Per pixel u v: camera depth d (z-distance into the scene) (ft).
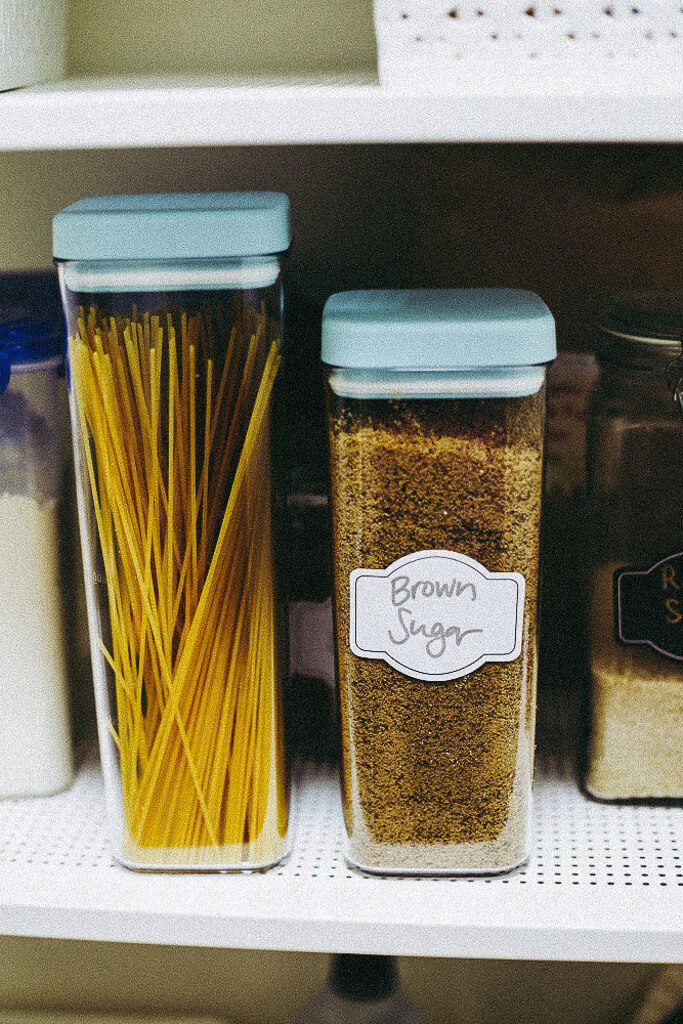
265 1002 3.02
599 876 1.82
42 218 2.48
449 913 1.74
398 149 2.37
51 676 2.06
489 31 1.47
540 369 1.62
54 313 1.99
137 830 1.85
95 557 1.79
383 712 1.76
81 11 2.38
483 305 1.70
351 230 2.42
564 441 2.26
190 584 1.75
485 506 1.65
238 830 1.85
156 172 2.43
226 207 1.64
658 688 1.93
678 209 2.25
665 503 1.85
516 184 2.28
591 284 2.31
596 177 2.26
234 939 1.76
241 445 1.69
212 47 2.39
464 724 1.75
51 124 1.47
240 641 1.77
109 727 1.85
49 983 3.05
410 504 1.66
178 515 1.72
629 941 1.70
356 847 1.84
